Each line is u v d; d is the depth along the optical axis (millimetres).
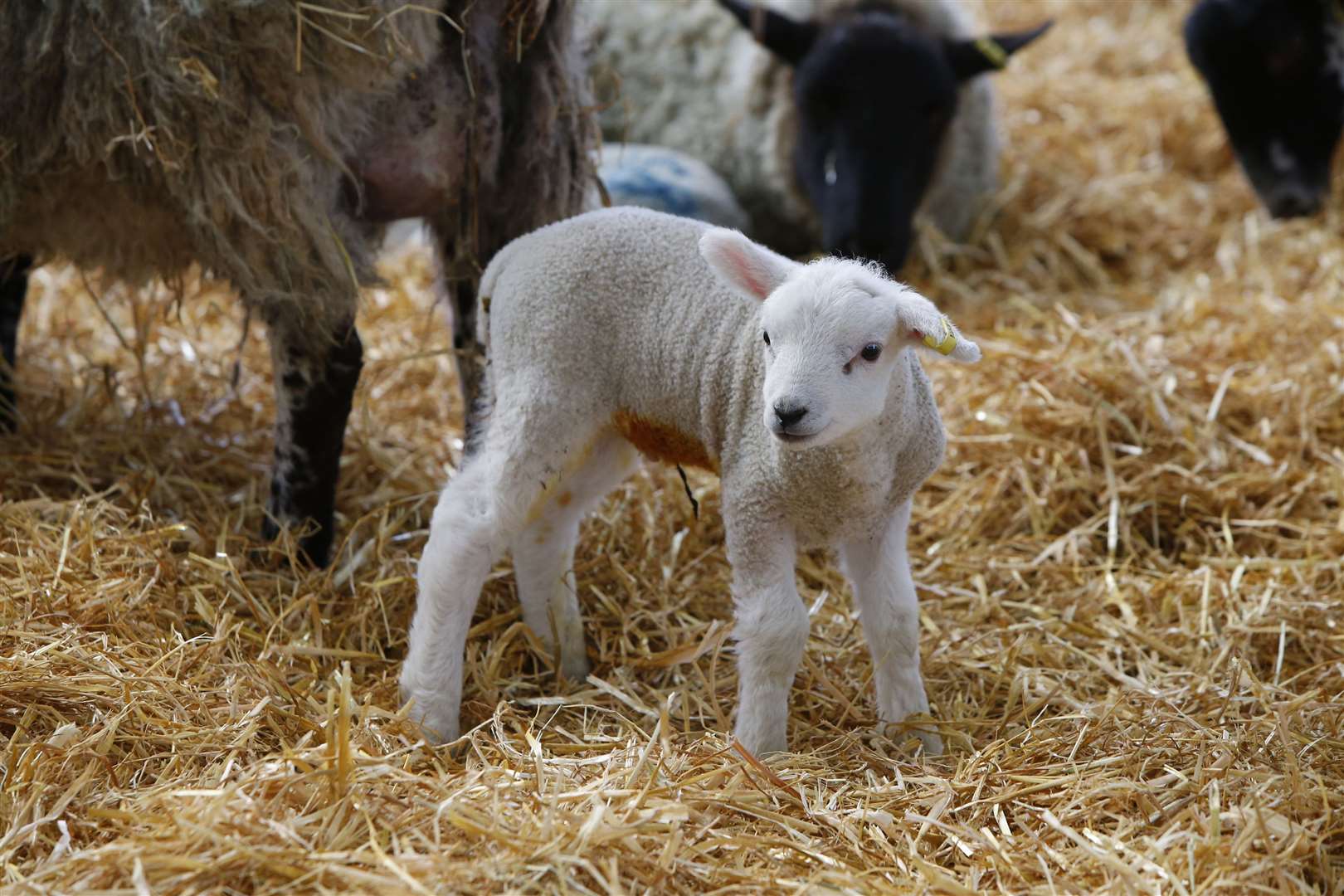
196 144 3521
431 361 5582
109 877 2584
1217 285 6352
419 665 3361
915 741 3305
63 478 4422
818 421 2781
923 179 6164
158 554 3797
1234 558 4340
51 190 3762
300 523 4059
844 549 3369
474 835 2715
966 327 6051
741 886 2656
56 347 5539
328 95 3555
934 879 2682
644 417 3385
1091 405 4977
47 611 3516
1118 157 7824
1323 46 6953
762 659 3143
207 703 3248
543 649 3730
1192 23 7238
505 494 3336
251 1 3336
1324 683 3645
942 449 3266
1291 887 2684
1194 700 3469
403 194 3861
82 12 3455
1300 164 7148
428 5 3551
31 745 2939
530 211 4059
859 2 6582
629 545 4238
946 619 4043
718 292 3244
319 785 2879
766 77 6723
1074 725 3359
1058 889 2705
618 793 2854
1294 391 5051
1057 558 4395
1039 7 10008
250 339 5699
